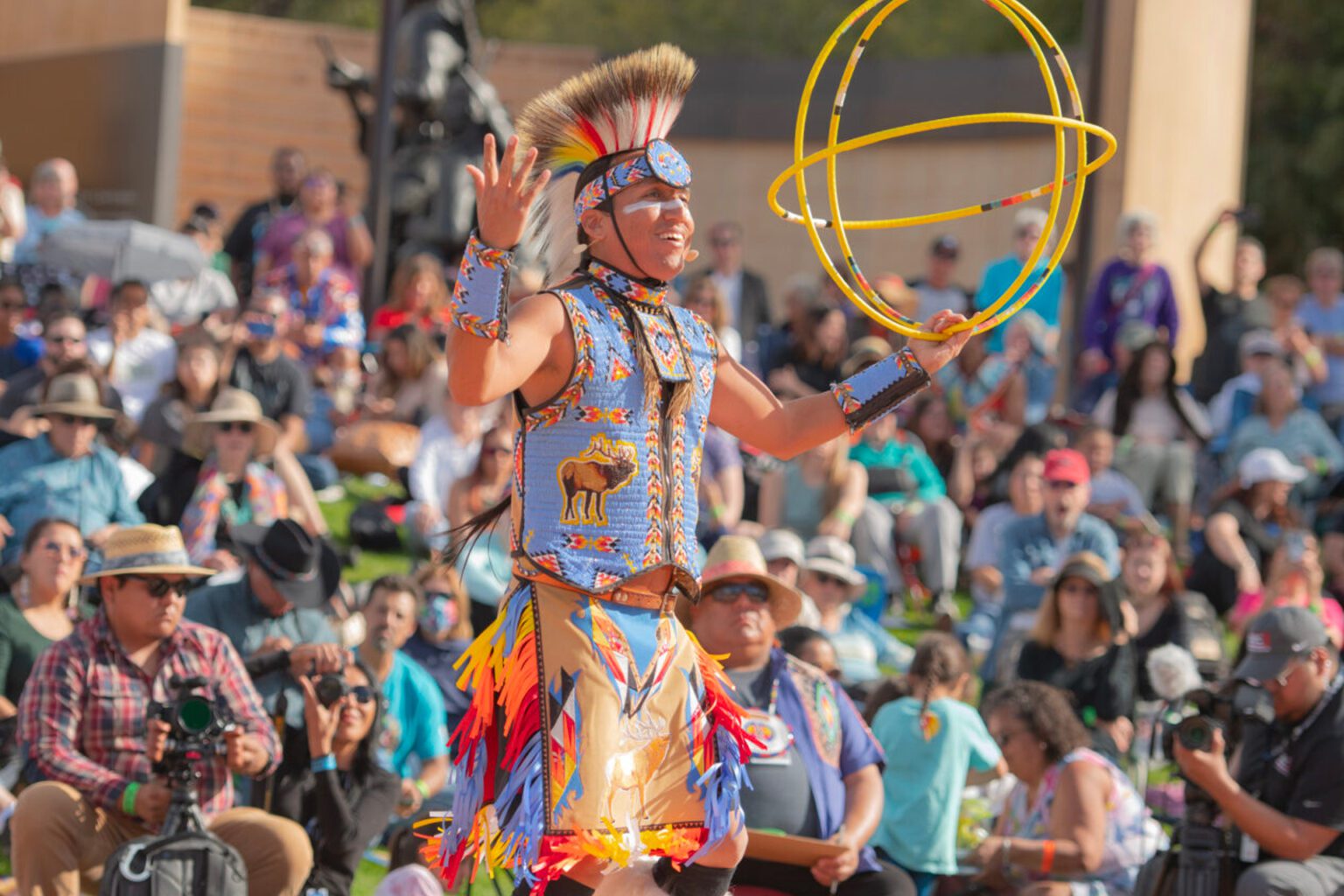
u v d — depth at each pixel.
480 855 9.82
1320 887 17.03
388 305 41.25
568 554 9.67
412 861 18.44
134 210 53.88
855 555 30.72
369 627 20.67
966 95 59.53
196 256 38.91
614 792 9.55
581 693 9.57
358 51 69.00
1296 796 17.27
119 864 15.26
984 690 27.12
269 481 27.36
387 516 32.19
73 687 17.38
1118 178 45.41
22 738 17.25
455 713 22.78
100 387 29.02
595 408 9.69
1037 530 28.95
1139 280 39.66
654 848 9.73
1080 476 28.83
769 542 25.33
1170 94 46.94
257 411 27.52
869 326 41.50
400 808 20.09
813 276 61.59
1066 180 10.83
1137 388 36.31
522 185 9.09
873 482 33.12
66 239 38.12
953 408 37.97
